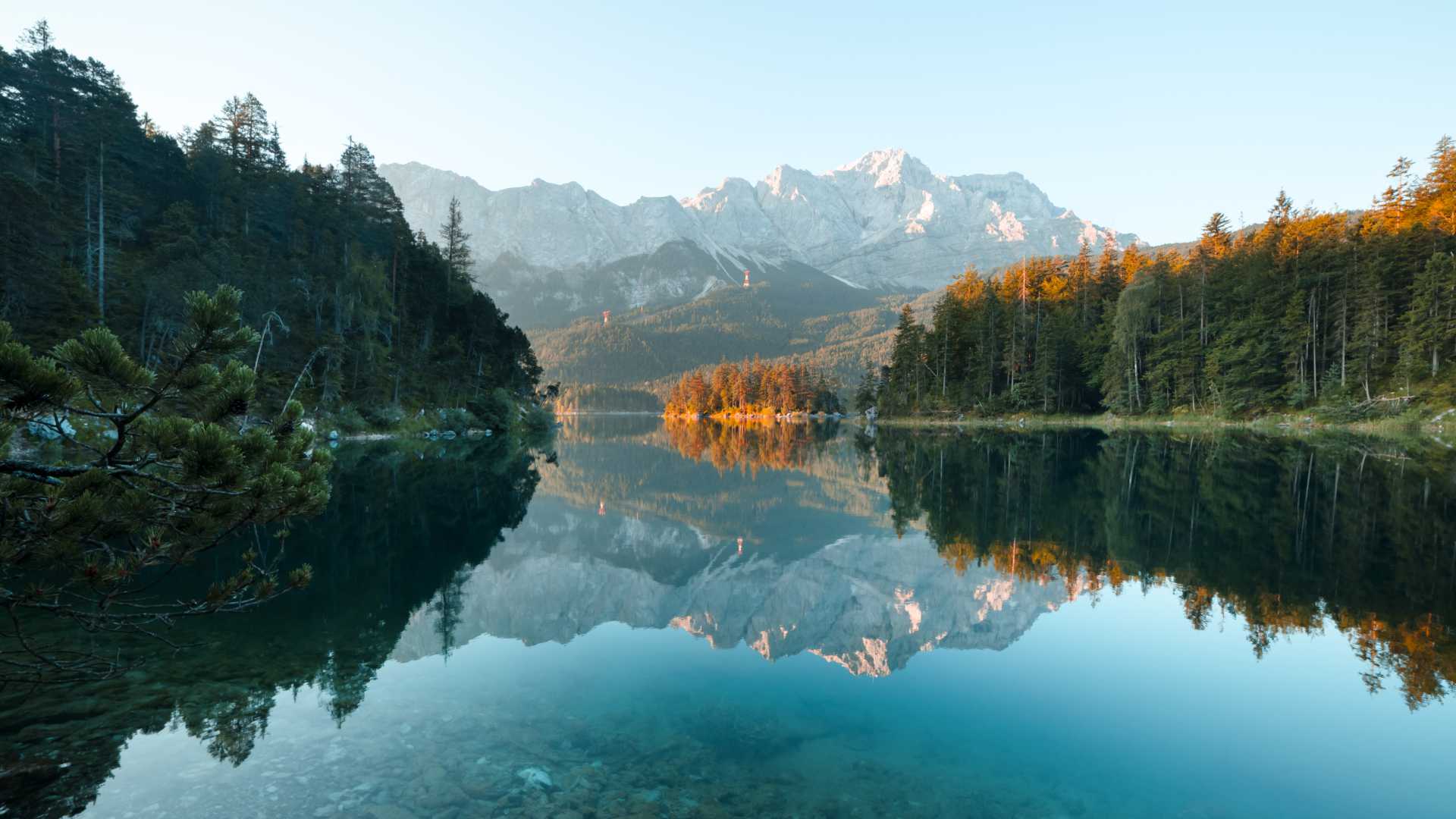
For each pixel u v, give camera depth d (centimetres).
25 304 3538
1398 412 5128
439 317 8888
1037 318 8788
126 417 475
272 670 855
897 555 1723
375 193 8825
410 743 664
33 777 574
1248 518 1859
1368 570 1314
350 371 5919
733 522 2430
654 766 627
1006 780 600
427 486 2925
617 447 6469
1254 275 6725
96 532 514
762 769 623
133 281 4784
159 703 741
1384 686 795
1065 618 1102
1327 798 562
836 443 6319
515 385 9606
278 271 5928
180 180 6775
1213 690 799
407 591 1299
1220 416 6338
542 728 713
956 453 4384
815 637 1076
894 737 696
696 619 1204
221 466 492
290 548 1633
